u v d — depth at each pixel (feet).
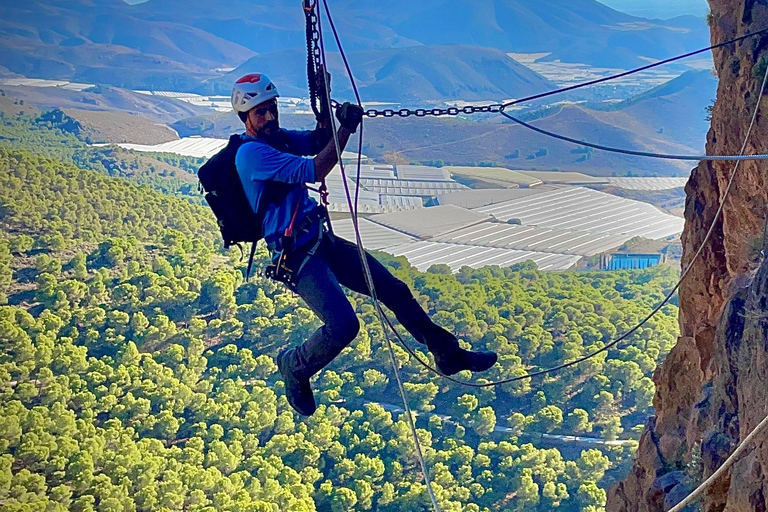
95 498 215.51
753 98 58.18
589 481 230.68
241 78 26.17
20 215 510.99
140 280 410.72
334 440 258.37
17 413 252.42
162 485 216.13
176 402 281.33
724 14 64.85
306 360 26.22
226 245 26.43
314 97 27.27
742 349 45.68
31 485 208.03
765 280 45.29
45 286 400.06
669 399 68.54
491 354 28.37
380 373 298.97
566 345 315.37
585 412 268.41
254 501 215.72
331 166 25.50
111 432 248.11
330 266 26.40
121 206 567.59
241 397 289.33
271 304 381.60
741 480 38.52
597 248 620.90
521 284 455.63
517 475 230.68
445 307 376.27
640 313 367.45
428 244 634.84
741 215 60.13
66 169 590.55
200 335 359.66
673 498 51.65
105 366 300.20
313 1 26.58
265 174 25.07
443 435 270.87
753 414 41.47
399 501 227.40
